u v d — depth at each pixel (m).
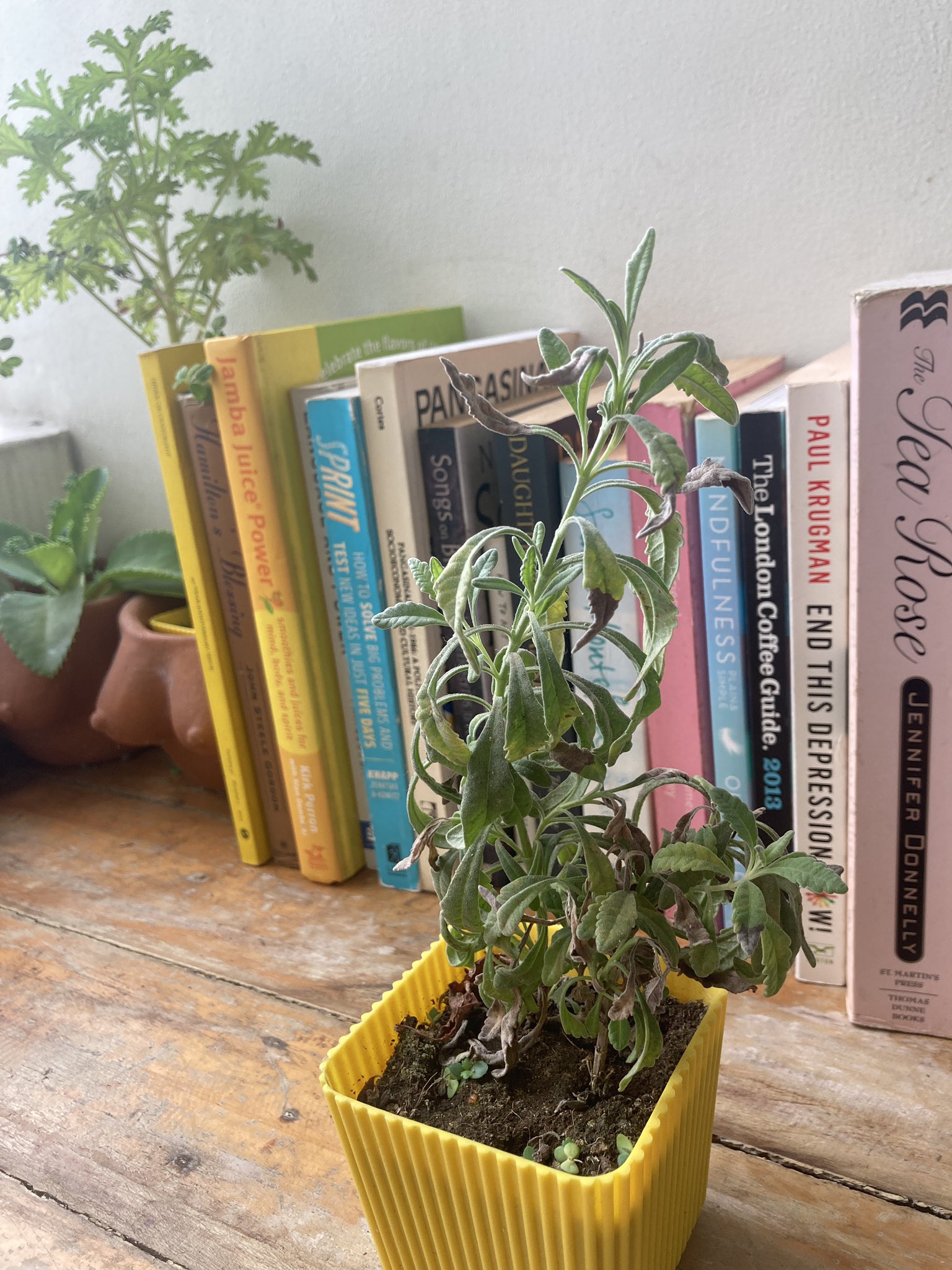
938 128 0.66
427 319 0.86
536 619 0.40
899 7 0.65
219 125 0.93
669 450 0.34
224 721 0.84
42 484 1.14
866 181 0.69
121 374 1.09
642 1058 0.41
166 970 0.75
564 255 0.82
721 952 0.45
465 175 0.84
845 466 0.57
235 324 1.00
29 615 0.97
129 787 1.05
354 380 0.76
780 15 0.68
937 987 0.62
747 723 0.67
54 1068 0.66
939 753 0.58
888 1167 0.54
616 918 0.39
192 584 0.82
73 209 0.85
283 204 0.93
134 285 1.04
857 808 0.60
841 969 0.68
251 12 0.87
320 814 0.82
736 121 0.72
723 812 0.42
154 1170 0.57
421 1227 0.46
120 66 0.95
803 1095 0.59
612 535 0.67
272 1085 0.63
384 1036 0.50
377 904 0.81
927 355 0.51
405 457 0.70
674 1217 0.46
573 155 0.78
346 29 0.84
